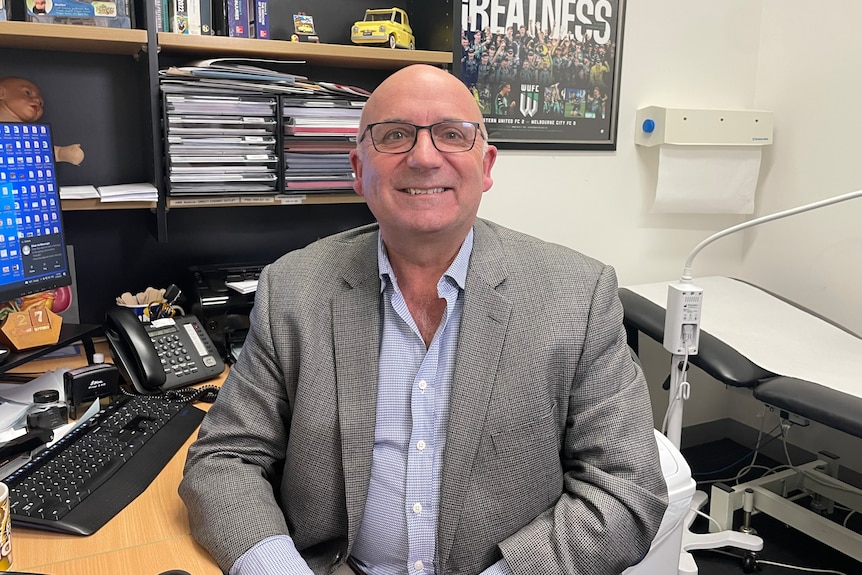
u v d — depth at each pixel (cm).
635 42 236
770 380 171
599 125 236
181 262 181
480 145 104
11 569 84
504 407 98
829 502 227
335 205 196
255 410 107
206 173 156
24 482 101
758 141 247
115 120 170
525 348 100
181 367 146
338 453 101
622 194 245
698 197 249
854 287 229
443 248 103
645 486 99
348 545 102
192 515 96
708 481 250
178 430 124
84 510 97
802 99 242
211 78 153
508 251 110
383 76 194
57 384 136
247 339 114
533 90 223
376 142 102
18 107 156
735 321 210
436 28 181
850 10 224
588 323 104
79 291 171
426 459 102
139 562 88
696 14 245
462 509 98
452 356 103
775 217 171
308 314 105
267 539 92
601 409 102
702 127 238
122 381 147
